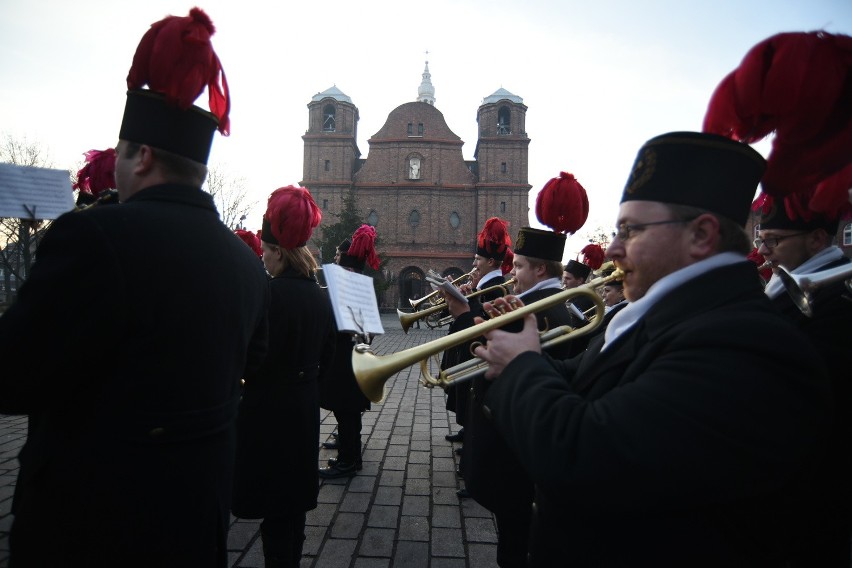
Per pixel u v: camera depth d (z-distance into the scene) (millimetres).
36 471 1242
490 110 37688
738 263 1140
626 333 1254
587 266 5609
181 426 1315
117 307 1193
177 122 1486
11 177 1497
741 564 1034
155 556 1271
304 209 2660
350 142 36906
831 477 1512
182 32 1442
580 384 1314
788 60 1060
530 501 2084
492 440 2145
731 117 1191
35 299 1123
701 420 929
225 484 1462
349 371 3949
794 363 956
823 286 1501
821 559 1529
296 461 2420
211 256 1447
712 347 989
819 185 1423
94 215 1229
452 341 1400
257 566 2713
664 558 1038
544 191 2811
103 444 1239
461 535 3092
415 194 36531
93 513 1224
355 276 1967
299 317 2512
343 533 3102
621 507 976
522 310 1360
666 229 1178
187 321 1332
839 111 1111
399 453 4590
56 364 1143
